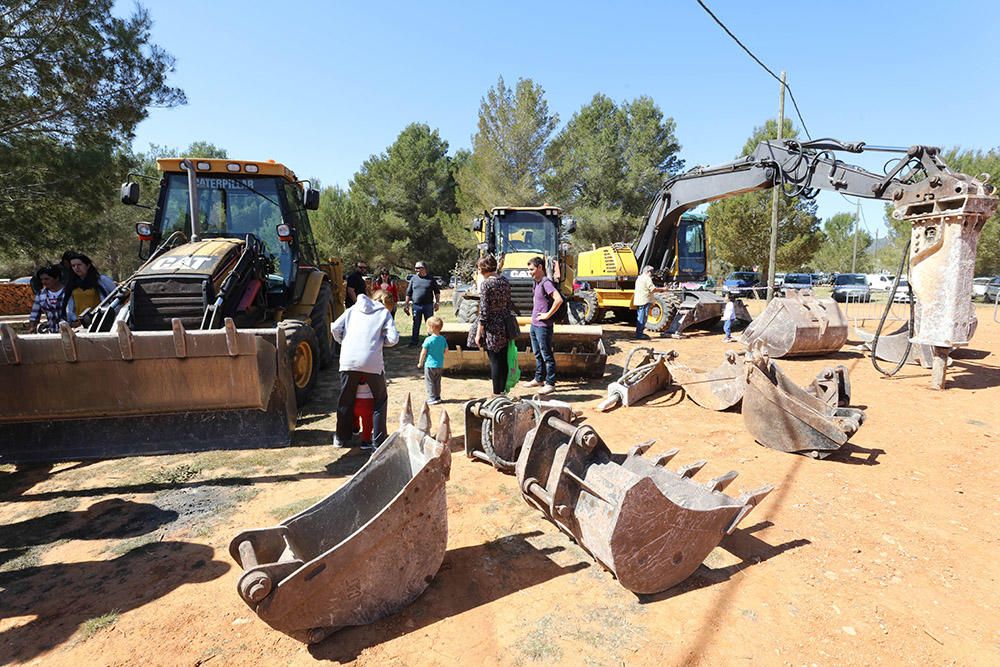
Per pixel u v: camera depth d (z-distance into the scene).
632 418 6.03
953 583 2.98
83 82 12.37
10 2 11.30
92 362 4.38
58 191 13.34
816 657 2.42
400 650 2.48
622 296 14.59
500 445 4.31
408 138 39.41
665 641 2.52
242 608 2.80
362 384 4.88
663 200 13.67
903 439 5.30
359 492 3.09
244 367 4.50
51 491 4.20
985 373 8.27
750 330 9.80
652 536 2.75
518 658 2.42
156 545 3.41
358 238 34.91
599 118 37.56
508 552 3.31
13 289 19.91
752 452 4.95
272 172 7.68
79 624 2.67
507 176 30.78
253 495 4.09
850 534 3.50
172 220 7.65
